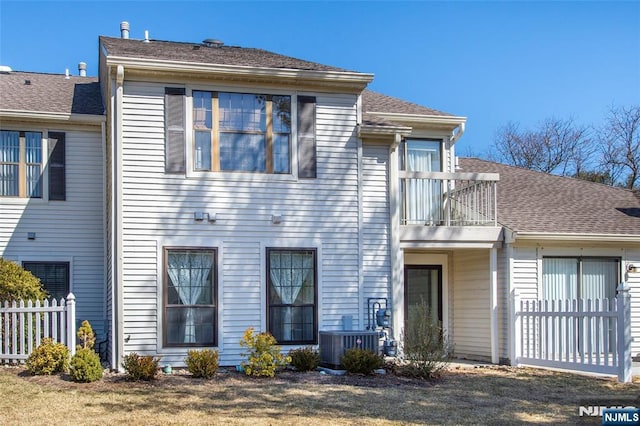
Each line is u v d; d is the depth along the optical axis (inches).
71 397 415.2
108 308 619.2
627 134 1596.9
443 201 648.4
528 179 815.7
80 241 661.3
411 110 711.7
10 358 522.3
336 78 576.7
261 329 553.6
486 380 516.4
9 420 356.8
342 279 578.6
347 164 587.2
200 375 490.9
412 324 532.7
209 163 553.6
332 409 397.4
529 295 636.1
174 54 581.9
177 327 535.5
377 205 597.6
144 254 530.9
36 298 552.4
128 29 786.8
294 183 571.5
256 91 567.8
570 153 1718.8
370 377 510.9
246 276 554.6
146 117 538.9
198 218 542.9
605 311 525.3
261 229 560.7
